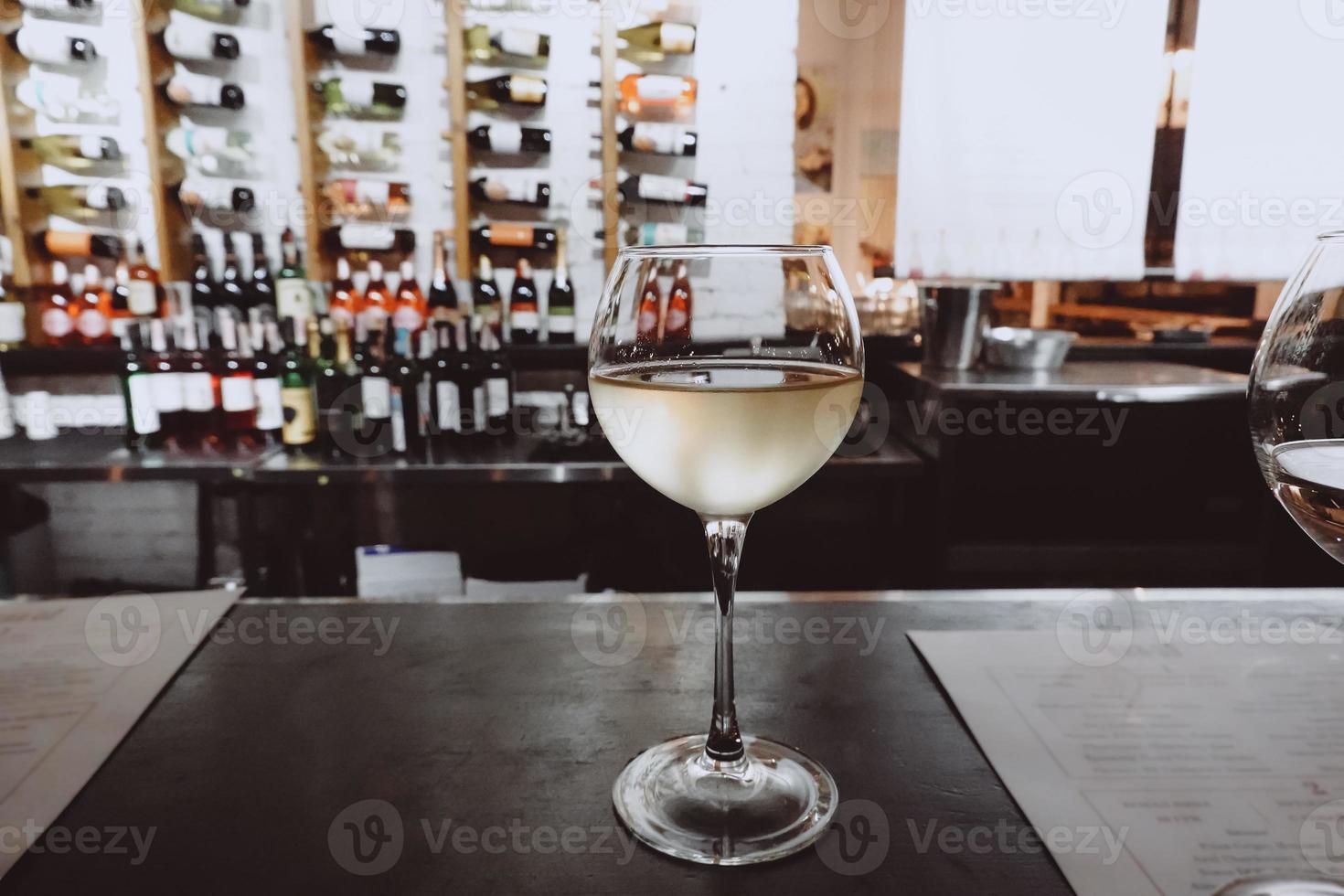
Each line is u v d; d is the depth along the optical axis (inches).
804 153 128.6
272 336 104.5
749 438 18.2
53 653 25.7
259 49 117.7
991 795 19.1
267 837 17.6
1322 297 15.9
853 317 21.1
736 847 17.1
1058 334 108.2
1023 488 99.9
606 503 106.8
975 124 126.4
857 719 22.5
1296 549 96.3
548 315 125.0
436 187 123.4
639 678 24.7
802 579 104.3
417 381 106.0
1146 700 22.7
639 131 122.5
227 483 103.2
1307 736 20.9
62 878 16.2
